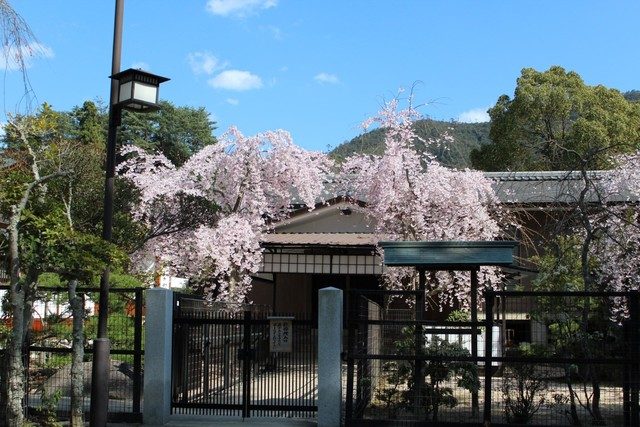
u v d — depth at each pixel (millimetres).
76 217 13820
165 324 9555
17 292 7586
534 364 8930
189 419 9539
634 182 13359
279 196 16516
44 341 10969
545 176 18328
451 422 8656
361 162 15586
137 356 9617
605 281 12258
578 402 9133
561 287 10859
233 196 15969
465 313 15047
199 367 10234
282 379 9828
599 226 10305
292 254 16859
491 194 15359
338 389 9023
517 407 8977
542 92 26266
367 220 16906
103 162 20625
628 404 8375
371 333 10023
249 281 15414
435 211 15023
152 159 16094
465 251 9242
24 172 9359
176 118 40688
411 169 14773
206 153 15891
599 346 9023
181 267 15359
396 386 9406
